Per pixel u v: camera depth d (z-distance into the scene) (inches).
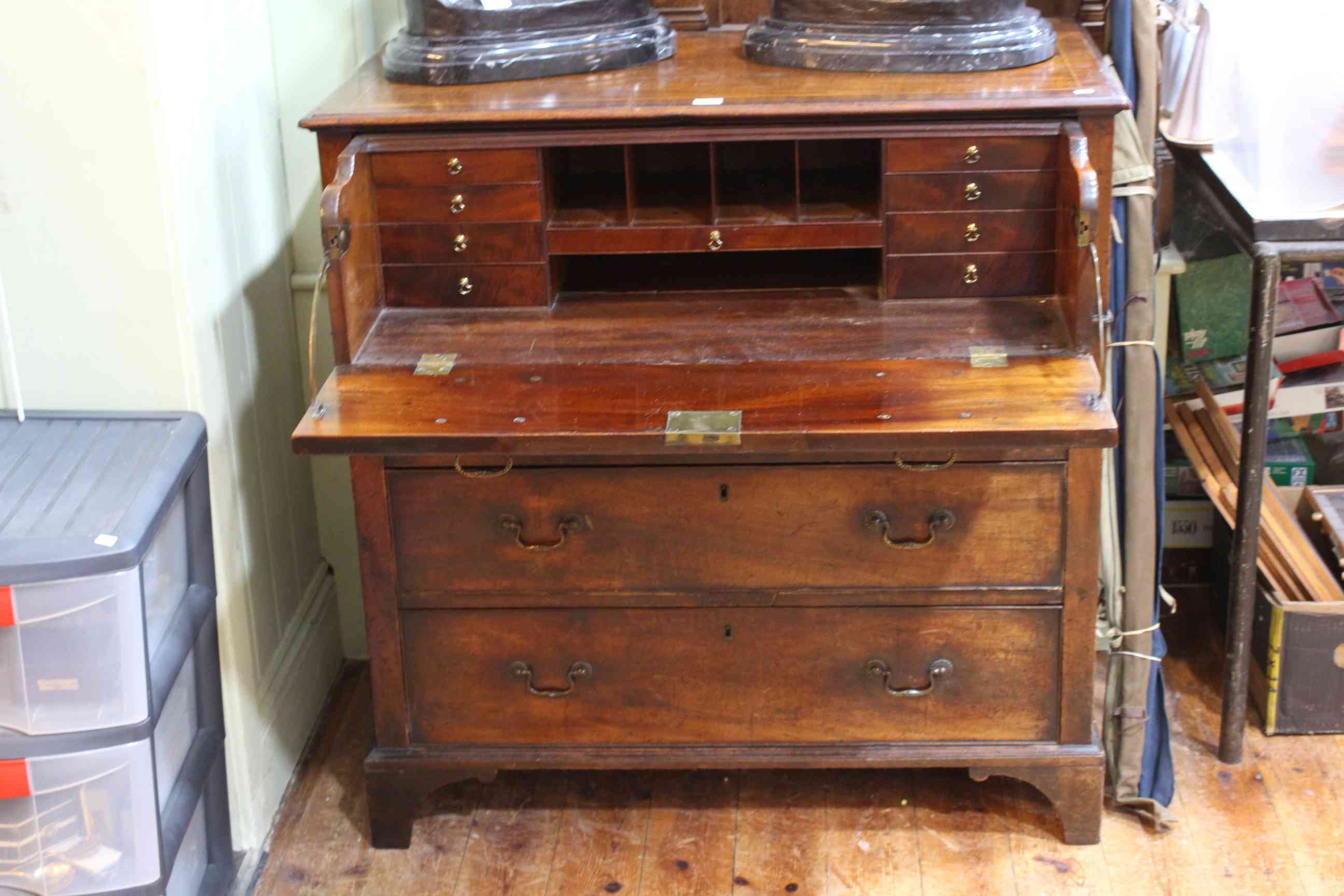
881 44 102.3
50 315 94.1
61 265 92.9
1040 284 100.8
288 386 116.7
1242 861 104.0
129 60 88.4
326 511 126.3
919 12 102.0
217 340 100.0
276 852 108.3
